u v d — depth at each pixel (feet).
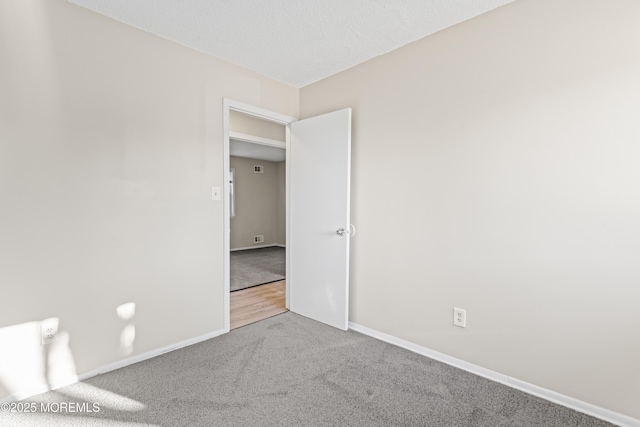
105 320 6.54
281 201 25.12
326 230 9.11
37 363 5.79
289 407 5.49
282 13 6.24
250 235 23.85
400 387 6.09
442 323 7.08
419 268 7.41
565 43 5.37
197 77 7.77
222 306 8.50
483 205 6.37
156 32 6.95
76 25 5.97
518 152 5.90
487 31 6.20
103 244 6.46
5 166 5.36
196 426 5.02
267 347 7.75
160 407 5.45
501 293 6.22
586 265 5.31
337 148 8.71
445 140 6.86
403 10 6.12
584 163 5.26
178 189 7.54
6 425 4.98
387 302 8.07
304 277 9.82
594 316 5.27
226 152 8.38
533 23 5.67
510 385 6.16
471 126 6.47
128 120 6.69
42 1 5.60
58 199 5.90
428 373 6.60
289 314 10.10
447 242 6.92
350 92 8.72
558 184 5.51
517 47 5.85
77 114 6.04
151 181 7.08
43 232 5.76
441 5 5.96
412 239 7.52
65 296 6.04
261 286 13.35
